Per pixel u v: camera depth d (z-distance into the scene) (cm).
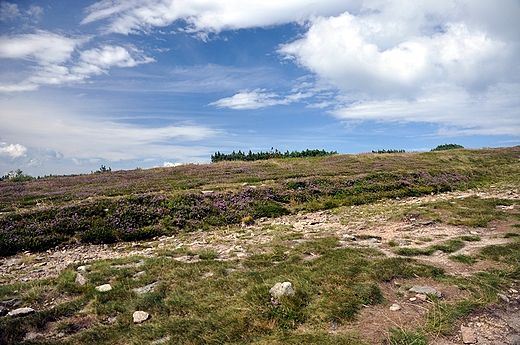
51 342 597
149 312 699
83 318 689
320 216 1892
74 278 891
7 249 1349
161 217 1759
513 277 802
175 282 834
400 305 683
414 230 1352
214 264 961
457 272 855
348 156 4400
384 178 2750
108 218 1648
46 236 1452
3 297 790
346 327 613
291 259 973
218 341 581
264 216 1942
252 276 848
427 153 4600
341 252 1002
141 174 3328
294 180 2531
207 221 1795
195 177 2920
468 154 4522
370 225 1509
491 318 628
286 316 652
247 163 3925
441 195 2483
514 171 3519
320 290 748
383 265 870
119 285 821
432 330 588
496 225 1362
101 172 3803
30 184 2850
